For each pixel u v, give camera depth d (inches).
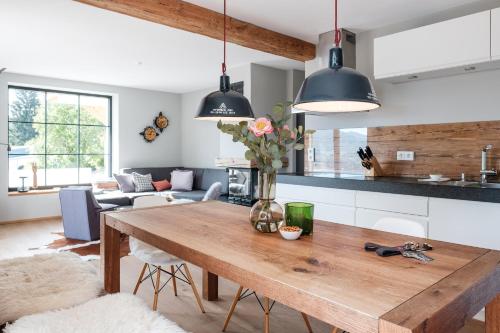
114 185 254.7
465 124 126.2
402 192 116.6
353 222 130.6
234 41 141.0
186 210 97.8
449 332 39.7
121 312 59.4
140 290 117.8
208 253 58.6
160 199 117.8
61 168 255.0
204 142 282.7
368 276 48.1
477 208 101.3
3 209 223.5
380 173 147.5
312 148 175.9
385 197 121.6
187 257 62.6
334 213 136.8
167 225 79.5
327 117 168.9
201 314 101.7
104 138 274.5
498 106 118.8
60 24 140.6
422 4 125.6
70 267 80.6
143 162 282.5
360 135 156.2
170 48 173.5
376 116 151.1
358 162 156.9
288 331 92.5
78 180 262.5
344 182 132.6
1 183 222.7
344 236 70.0
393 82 141.6
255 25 143.4
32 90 241.9
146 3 111.9
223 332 92.0
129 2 108.6
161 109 292.4
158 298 111.9
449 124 130.0
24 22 138.4
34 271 78.0
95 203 186.2
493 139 120.0
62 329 54.3
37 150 245.0
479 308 46.7
